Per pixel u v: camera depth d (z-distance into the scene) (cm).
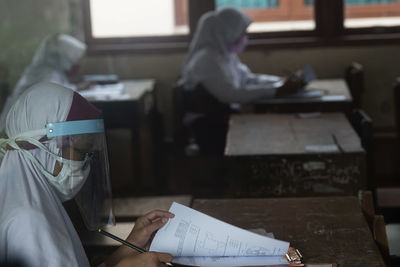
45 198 151
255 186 286
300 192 284
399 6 506
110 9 525
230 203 215
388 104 515
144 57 518
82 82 459
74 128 154
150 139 510
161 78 521
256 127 341
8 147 154
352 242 179
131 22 527
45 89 156
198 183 466
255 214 204
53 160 154
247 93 420
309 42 509
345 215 199
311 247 176
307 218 198
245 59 517
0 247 141
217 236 160
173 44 519
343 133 318
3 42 514
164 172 492
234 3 519
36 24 518
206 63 429
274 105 406
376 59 509
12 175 151
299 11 515
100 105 415
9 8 514
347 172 280
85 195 163
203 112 436
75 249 156
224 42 444
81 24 522
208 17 446
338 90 437
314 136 314
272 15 519
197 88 433
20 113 153
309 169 282
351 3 510
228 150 292
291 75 419
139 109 421
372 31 512
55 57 430
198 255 158
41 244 141
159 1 525
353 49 509
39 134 152
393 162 503
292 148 291
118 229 246
